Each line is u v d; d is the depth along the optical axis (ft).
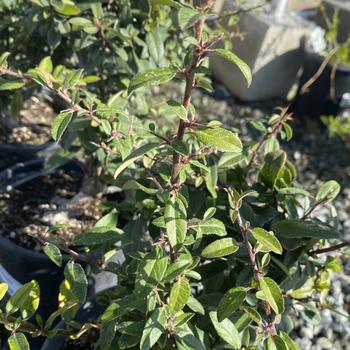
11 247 1.59
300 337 1.94
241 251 1.19
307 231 1.18
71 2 1.48
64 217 1.81
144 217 1.34
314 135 3.25
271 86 3.44
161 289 1.09
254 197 1.34
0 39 1.81
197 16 0.85
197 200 1.34
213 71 3.62
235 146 0.97
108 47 1.62
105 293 1.42
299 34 3.29
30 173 1.99
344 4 3.54
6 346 1.65
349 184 2.85
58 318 1.64
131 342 1.09
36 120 2.34
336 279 2.20
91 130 1.49
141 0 1.57
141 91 1.73
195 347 1.02
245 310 1.03
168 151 1.16
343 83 3.25
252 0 3.24
